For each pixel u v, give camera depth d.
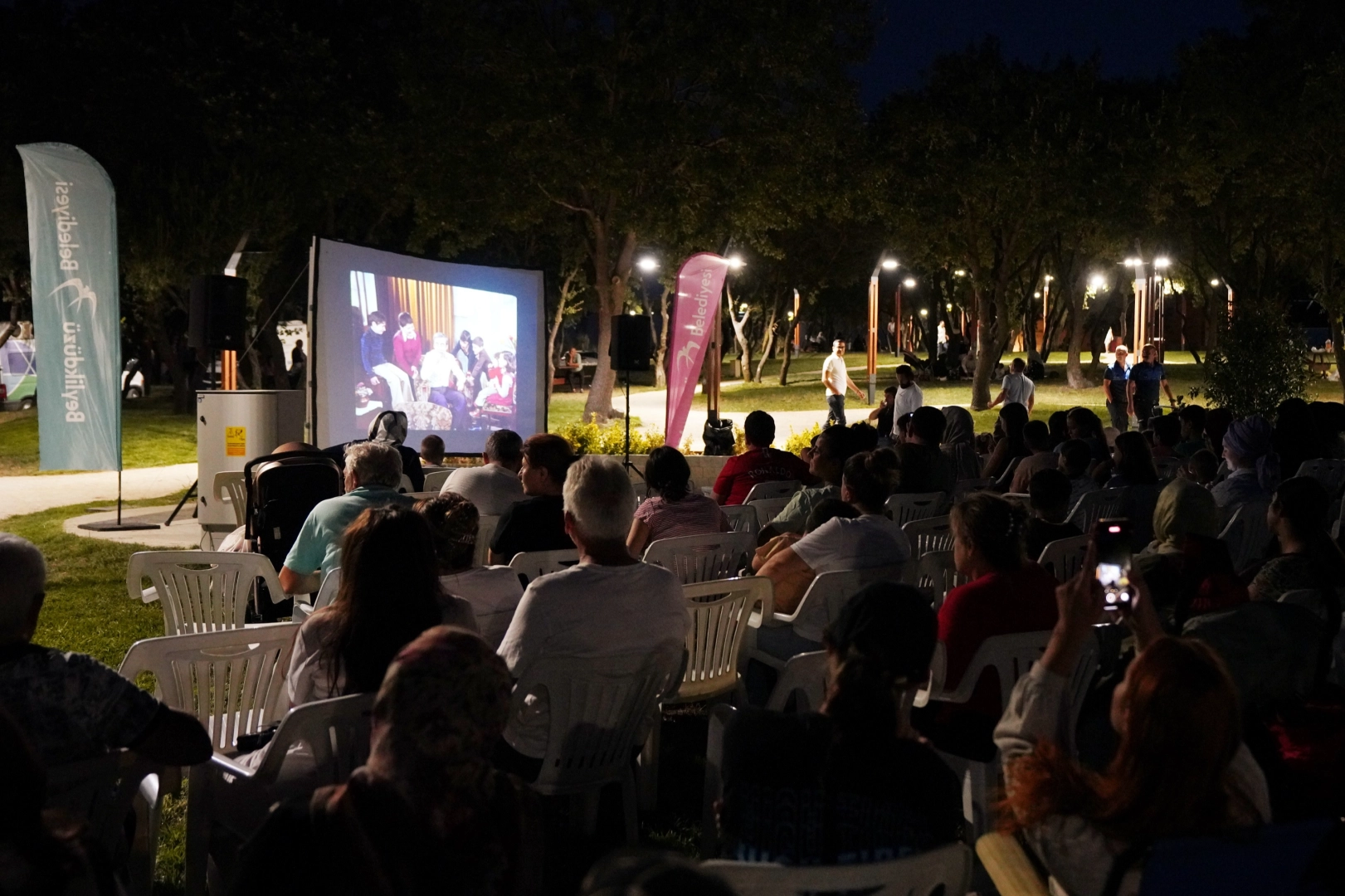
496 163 25.88
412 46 30.03
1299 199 30.22
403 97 27.06
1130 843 2.56
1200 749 2.49
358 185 29.89
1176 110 30.52
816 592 5.66
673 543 6.43
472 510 4.79
